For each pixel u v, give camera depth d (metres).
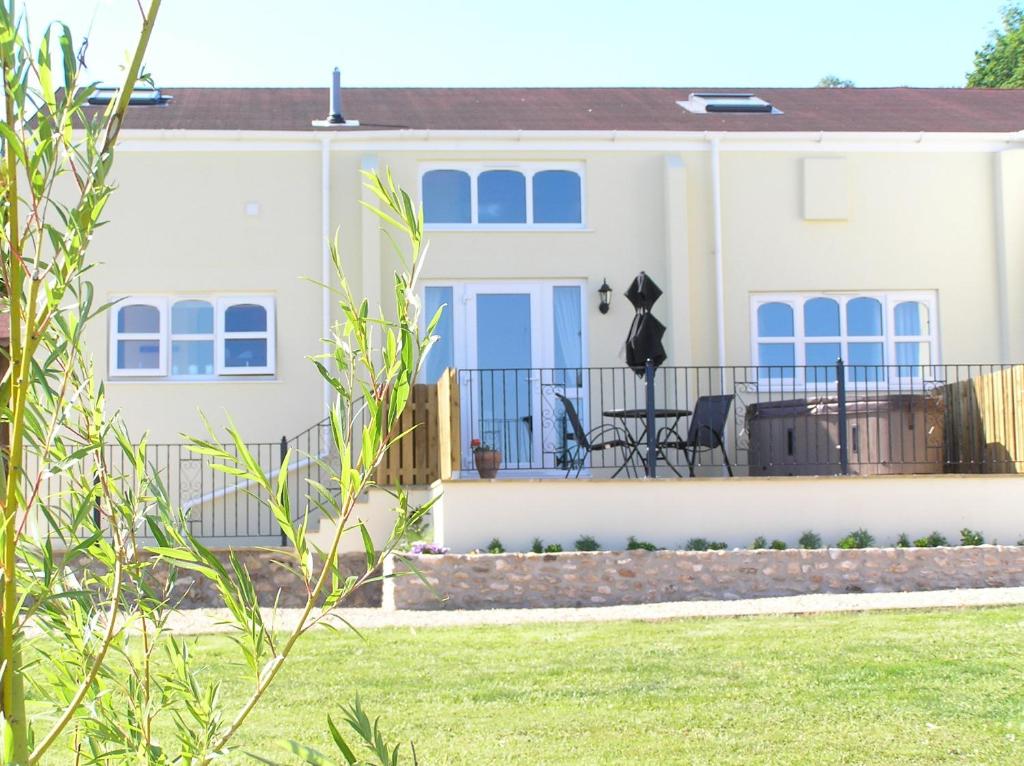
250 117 17.42
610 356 16.20
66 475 2.97
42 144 2.51
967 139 16.64
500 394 16.11
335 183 16.00
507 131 16.12
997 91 22.16
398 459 13.92
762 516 12.12
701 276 16.45
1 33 2.43
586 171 16.47
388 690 7.86
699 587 11.32
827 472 13.75
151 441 15.32
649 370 12.61
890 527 12.23
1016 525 12.31
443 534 11.84
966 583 11.54
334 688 7.92
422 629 9.77
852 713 7.26
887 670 8.09
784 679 7.94
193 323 15.77
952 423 14.60
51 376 2.87
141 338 15.62
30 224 2.59
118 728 3.11
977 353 16.61
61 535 2.88
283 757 6.40
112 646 3.12
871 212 16.67
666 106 19.50
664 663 8.40
